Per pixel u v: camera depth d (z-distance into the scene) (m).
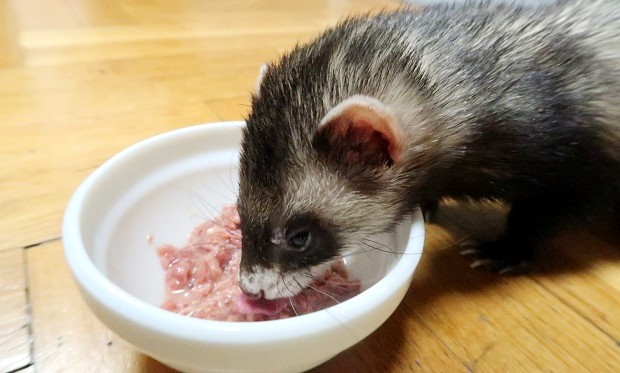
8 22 0.45
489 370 0.15
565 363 0.16
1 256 0.18
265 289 0.16
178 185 0.20
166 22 0.48
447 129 0.17
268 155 0.15
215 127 0.20
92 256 0.15
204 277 0.17
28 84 0.32
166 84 0.33
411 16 0.19
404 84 0.16
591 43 0.20
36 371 0.14
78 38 0.41
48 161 0.24
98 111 0.29
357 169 0.16
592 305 0.18
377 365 0.15
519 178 0.19
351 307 0.12
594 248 0.22
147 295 0.17
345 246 0.17
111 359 0.15
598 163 0.19
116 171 0.17
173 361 0.12
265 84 0.17
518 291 0.19
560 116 0.18
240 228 0.18
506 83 0.18
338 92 0.16
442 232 0.22
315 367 0.15
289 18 0.51
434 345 0.16
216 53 0.40
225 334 0.11
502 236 0.21
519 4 0.22
